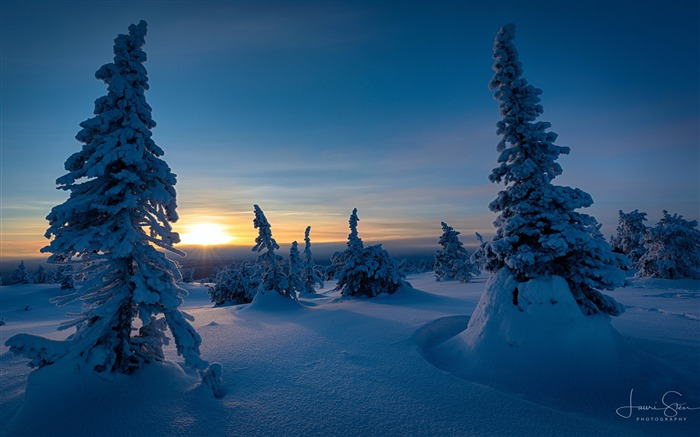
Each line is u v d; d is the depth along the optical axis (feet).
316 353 37.47
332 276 104.99
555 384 25.72
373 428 20.70
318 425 21.22
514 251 32.68
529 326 29.09
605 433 19.69
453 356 33.68
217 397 25.93
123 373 25.03
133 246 26.03
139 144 26.27
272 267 89.71
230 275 112.98
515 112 33.81
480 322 32.94
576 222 32.37
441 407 23.16
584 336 27.68
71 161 25.26
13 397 25.21
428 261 369.09
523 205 32.07
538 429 20.11
